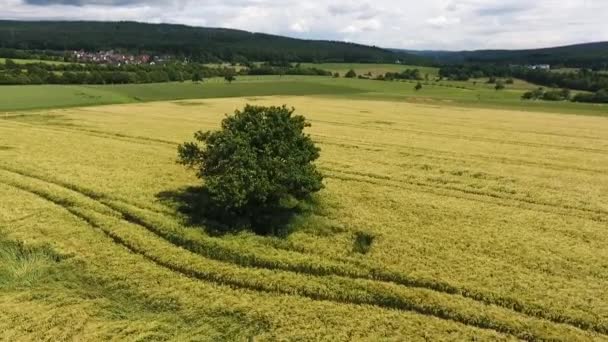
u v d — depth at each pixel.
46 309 15.28
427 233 20.72
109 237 20.16
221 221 21.48
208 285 16.73
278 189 19.97
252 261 18.11
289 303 15.59
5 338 13.84
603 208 25.19
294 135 21.66
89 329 14.33
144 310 15.42
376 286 16.34
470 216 23.17
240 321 14.81
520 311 15.29
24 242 19.36
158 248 18.94
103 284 16.77
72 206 23.34
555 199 26.67
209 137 21.78
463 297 15.88
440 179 30.50
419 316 15.05
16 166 30.14
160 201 23.78
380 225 21.34
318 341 13.78
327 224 21.08
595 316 14.81
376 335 14.04
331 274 17.33
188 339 13.91
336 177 30.47
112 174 28.92
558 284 16.59
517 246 19.64
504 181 30.44
